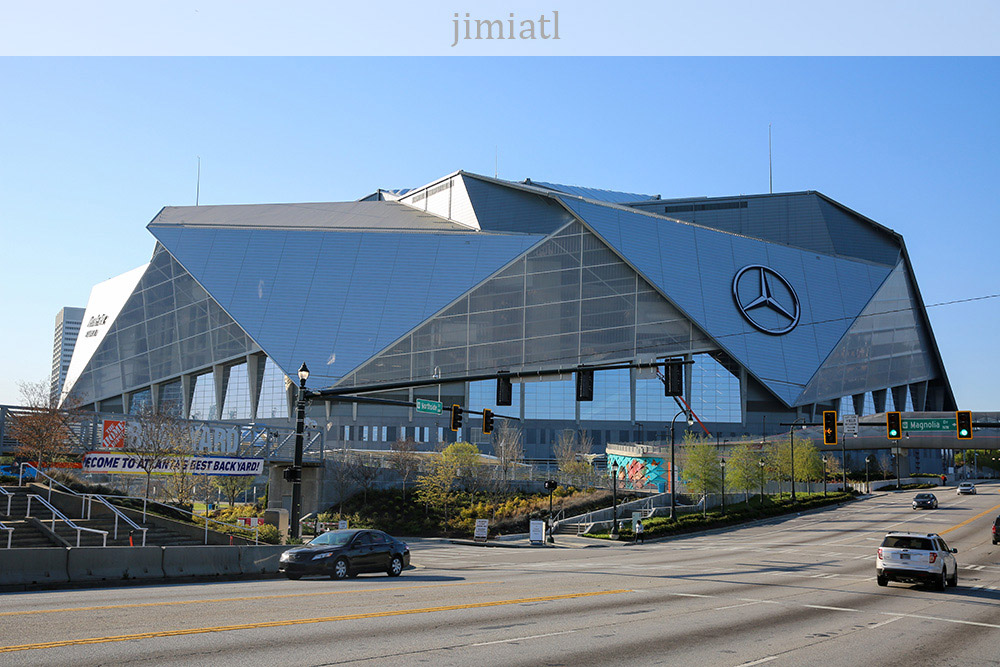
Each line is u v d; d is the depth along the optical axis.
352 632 15.47
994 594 27.02
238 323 120.25
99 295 157.38
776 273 133.12
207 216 138.00
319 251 126.25
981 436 98.38
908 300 150.12
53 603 18.80
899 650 15.95
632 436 122.94
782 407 129.50
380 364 117.06
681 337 125.06
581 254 124.06
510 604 20.62
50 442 48.22
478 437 118.50
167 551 27.33
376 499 75.31
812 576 32.12
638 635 16.41
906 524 66.12
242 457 54.41
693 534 65.38
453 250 124.56
